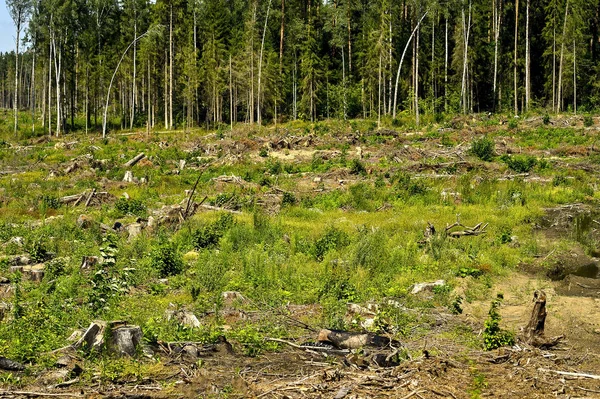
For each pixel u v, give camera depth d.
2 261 13.46
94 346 7.76
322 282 11.74
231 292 11.06
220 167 32.09
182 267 13.20
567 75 53.44
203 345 8.27
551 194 23.09
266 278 12.15
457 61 54.81
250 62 55.34
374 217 19.95
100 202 23.03
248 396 6.45
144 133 51.69
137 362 7.55
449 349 8.28
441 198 23.02
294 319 9.66
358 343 8.25
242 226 16.88
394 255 13.85
